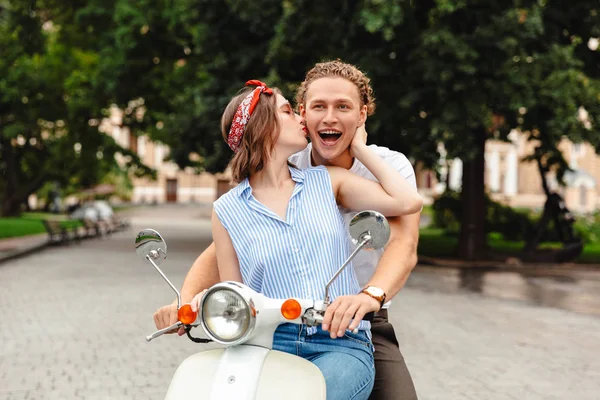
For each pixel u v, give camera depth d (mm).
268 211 2451
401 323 9273
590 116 16328
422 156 17562
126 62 24422
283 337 2459
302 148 2541
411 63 16422
